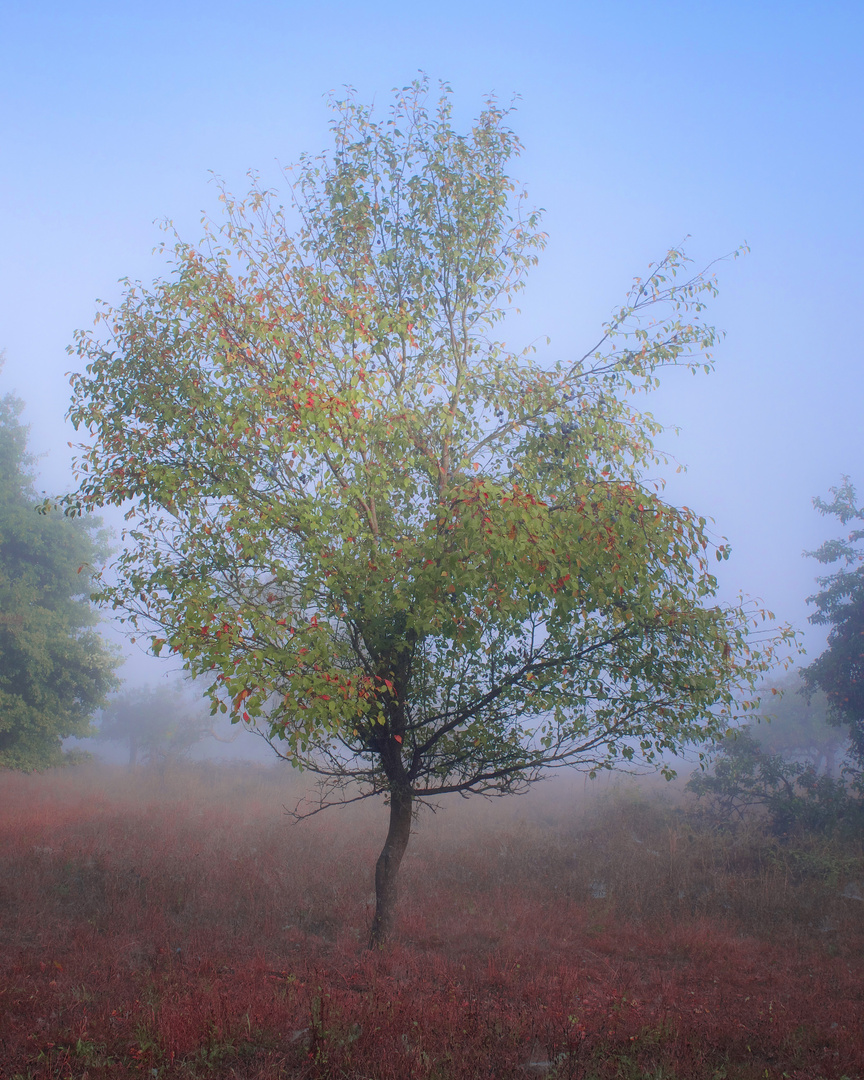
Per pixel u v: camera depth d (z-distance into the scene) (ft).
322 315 27.84
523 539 21.54
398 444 28.19
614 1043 20.08
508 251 32.27
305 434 23.95
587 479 29.17
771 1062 19.77
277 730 21.74
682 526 24.93
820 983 26.61
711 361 30.12
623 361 30.30
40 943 28.25
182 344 26.48
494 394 30.89
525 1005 22.93
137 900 33.53
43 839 45.93
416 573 23.57
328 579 23.72
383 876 29.19
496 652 28.12
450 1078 17.04
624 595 25.00
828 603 62.28
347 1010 20.75
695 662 27.40
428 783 29.66
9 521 96.63
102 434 26.66
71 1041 19.13
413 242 31.83
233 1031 19.60
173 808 61.93
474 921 34.01
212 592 24.12
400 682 28.43
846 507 63.82
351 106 32.14
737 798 61.41
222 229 27.76
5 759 90.63
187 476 25.77
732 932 33.60
